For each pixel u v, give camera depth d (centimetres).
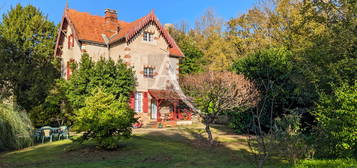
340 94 904
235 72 1955
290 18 2756
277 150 996
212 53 3984
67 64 2752
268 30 3319
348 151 885
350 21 1161
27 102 2222
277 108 1784
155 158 1127
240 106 1588
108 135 1285
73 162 1045
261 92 1761
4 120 1298
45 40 3191
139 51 2536
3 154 1208
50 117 2167
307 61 1323
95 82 2153
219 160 1101
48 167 951
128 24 2927
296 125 1240
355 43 1138
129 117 1314
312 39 1411
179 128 2278
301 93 1505
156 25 2656
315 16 1373
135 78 2480
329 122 914
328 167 802
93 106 1274
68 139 1645
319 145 1030
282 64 1727
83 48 2441
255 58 1930
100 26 2739
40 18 3194
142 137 1689
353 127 831
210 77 1617
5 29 2998
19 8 3139
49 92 2253
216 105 1547
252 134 1889
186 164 1020
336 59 1188
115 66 2288
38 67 2544
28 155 1183
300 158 970
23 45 2945
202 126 2508
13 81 2162
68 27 2742
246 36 3603
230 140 1650
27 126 1430
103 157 1139
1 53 2175
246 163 1026
